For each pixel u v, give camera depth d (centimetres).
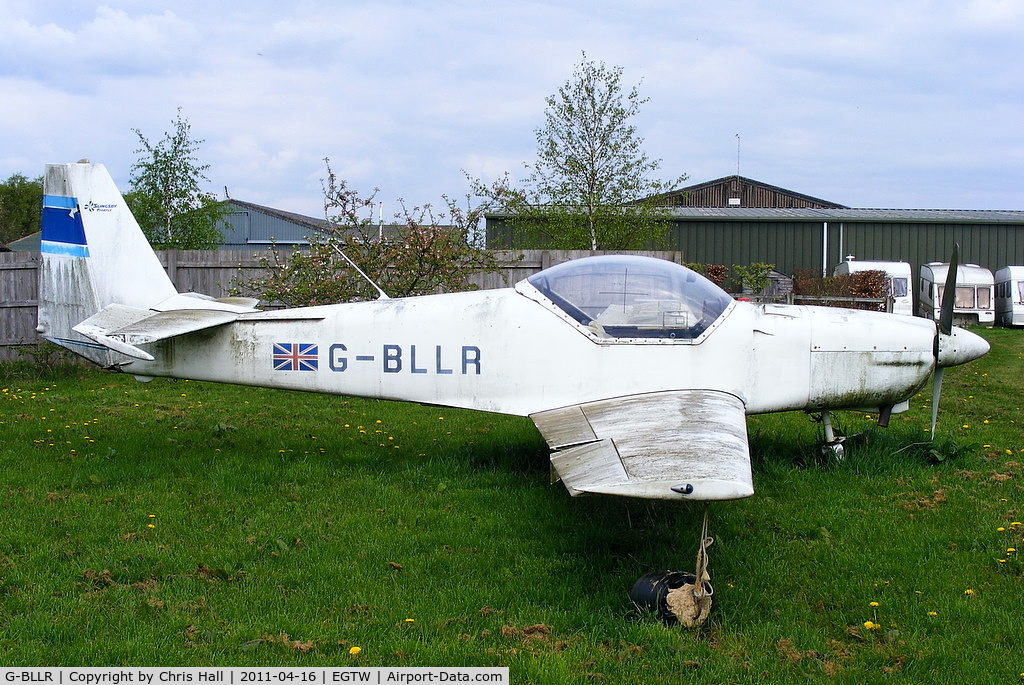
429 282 1034
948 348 649
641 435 464
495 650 359
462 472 624
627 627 383
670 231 2775
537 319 602
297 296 1018
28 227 6075
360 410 852
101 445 680
